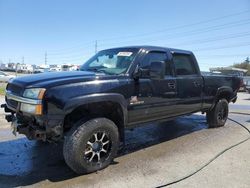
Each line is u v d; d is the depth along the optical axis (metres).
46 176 4.30
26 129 4.23
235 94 7.89
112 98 4.45
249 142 6.09
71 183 4.04
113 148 4.57
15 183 4.06
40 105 3.93
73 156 4.09
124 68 4.94
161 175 4.31
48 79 4.26
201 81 6.48
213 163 4.81
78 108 4.28
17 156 5.19
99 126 4.31
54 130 4.00
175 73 5.83
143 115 5.10
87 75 4.46
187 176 4.27
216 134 6.78
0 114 9.12
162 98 5.40
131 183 4.04
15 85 4.48
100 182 4.07
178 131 7.07
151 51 5.36
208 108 6.98
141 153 5.34
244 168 4.60
